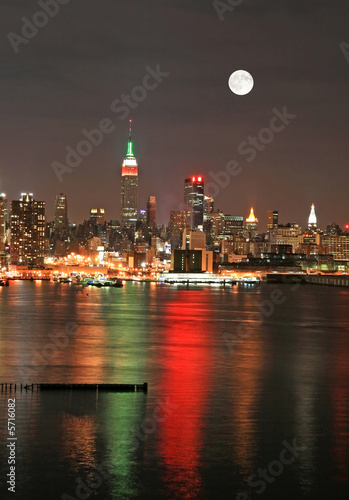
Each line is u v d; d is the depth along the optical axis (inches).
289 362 3459.6
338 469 1669.5
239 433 1952.5
